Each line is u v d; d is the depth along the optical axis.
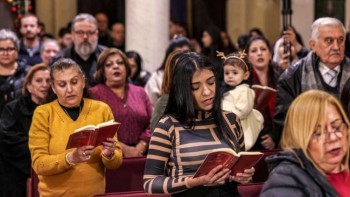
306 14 11.19
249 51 6.85
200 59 4.10
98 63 6.22
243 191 4.79
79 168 4.80
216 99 4.16
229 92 5.61
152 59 8.89
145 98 6.38
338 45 5.60
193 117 4.11
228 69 5.70
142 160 5.50
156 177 4.06
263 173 5.44
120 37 10.53
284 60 7.29
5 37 7.11
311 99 3.34
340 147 3.36
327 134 3.32
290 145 3.36
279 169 3.29
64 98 4.84
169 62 5.21
